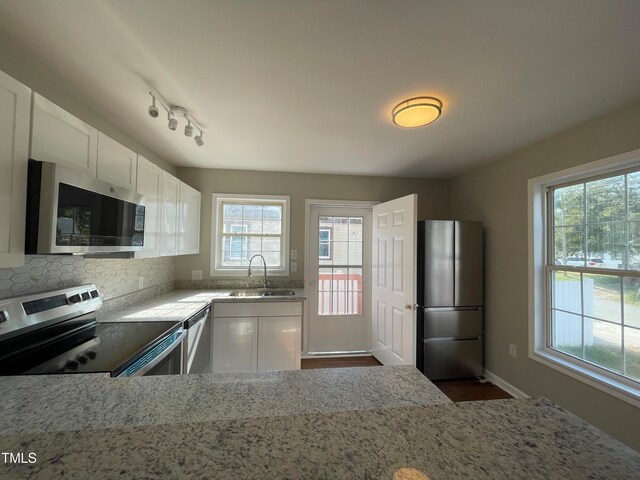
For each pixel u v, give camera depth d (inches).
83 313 67.3
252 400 33.5
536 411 23.3
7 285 53.1
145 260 101.3
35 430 27.3
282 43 48.6
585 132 78.1
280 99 66.9
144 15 42.9
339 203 135.6
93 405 31.9
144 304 93.5
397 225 110.8
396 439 19.3
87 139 56.8
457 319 111.7
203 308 92.3
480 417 22.3
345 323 138.7
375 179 138.6
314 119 77.0
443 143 93.9
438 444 18.9
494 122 78.2
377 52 50.7
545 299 92.7
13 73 52.1
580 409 77.6
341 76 57.9
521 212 99.1
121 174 67.9
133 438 18.4
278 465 16.7
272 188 131.6
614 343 74.1
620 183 73.5
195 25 44.8
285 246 132.5
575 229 85.0
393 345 112.3
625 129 69.0
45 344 57.5
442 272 111.0
